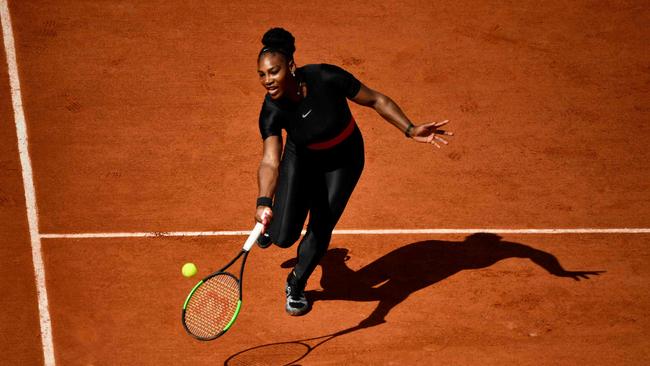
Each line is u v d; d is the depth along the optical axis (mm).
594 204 27906
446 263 25172
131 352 21875
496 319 22953
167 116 31891
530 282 24375
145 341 22219
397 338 22297
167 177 28891
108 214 27156
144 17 37250
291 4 38281
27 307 23469
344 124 20328
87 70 34156
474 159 29969
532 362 21516
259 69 18609
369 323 22844
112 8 37688
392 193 28234
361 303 23578
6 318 23109
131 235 26219
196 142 30641
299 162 20922
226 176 29016
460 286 24203
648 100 33312
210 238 26109
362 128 31438
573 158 30156
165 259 25188
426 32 36750
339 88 19812
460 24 37281
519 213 27422
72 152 30031
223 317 20062
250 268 24844
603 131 31578
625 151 30578
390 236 26344
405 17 37625
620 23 37656
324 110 19703
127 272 24688
